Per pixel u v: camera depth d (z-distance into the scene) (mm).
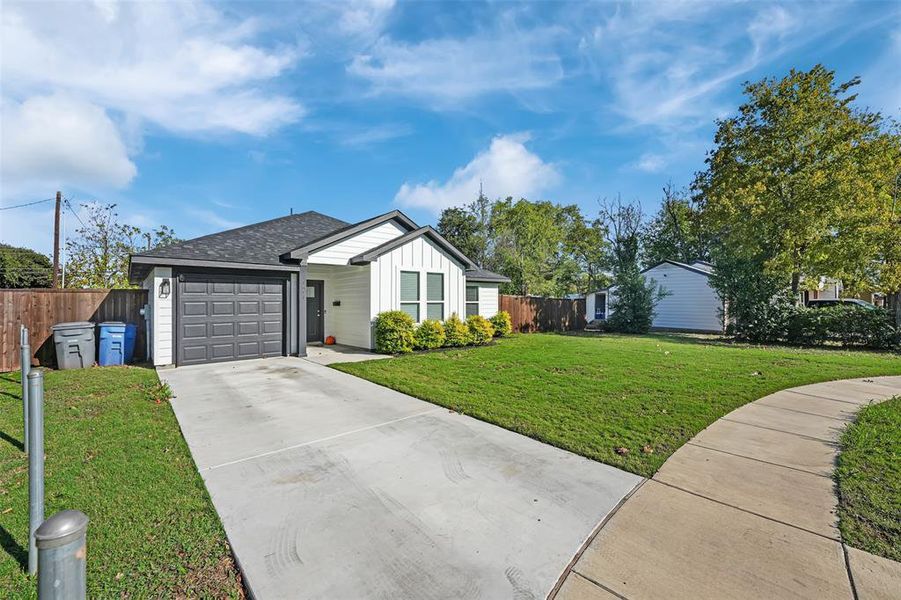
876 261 13391
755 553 2461
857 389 6562
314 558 2428
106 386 6723
